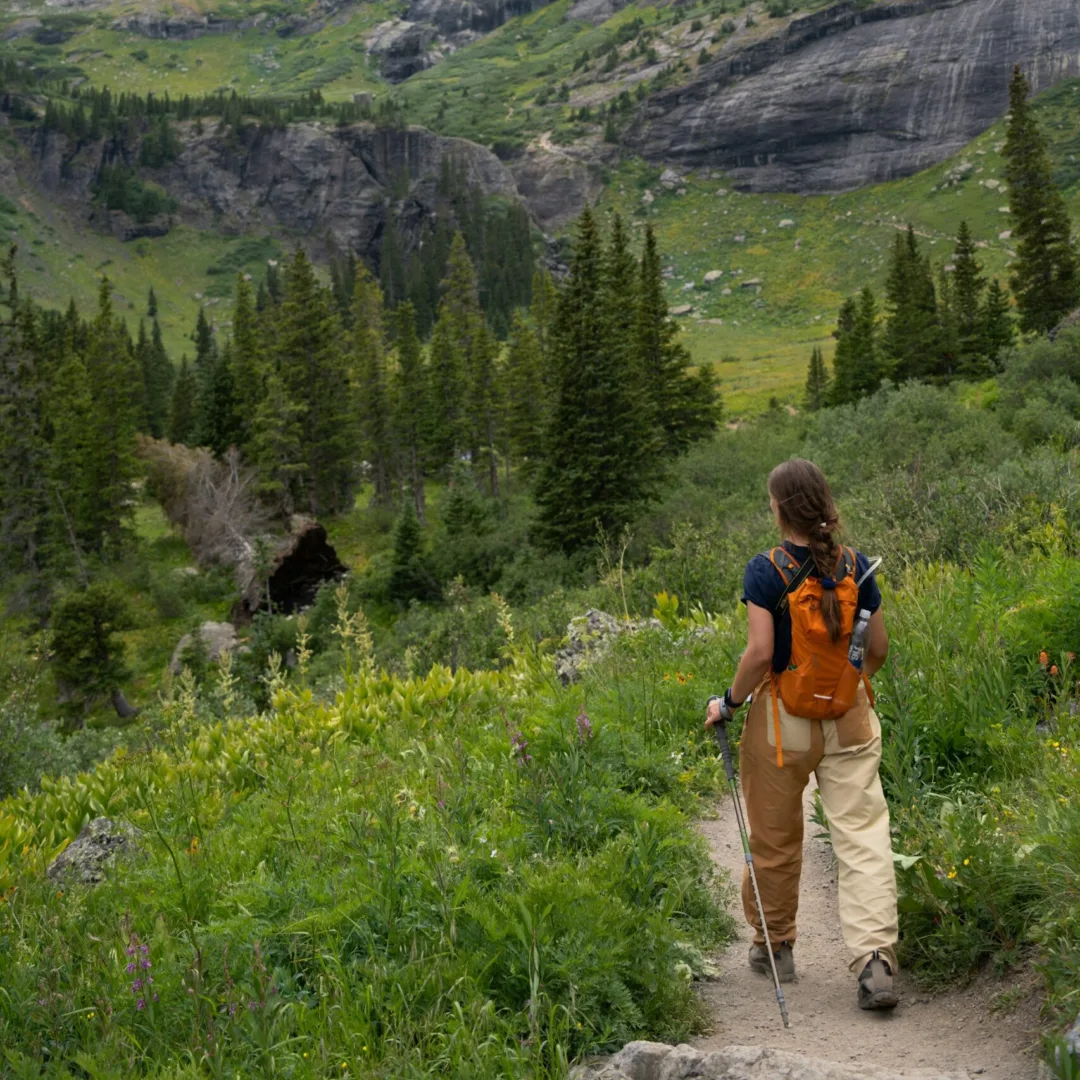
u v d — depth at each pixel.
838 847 3.78
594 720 6.41
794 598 3.70
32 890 5.32
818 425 38.38
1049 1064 2.95
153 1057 3.54
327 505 86.12
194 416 112.19
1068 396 32.22
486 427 82.69
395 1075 3.25
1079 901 3.56
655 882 4.50
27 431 67.94
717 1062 3.15
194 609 64.62
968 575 8.11
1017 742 5.33
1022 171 62.22
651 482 44.53
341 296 190.75
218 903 4.40
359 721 8.38
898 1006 3.77
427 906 4.09
